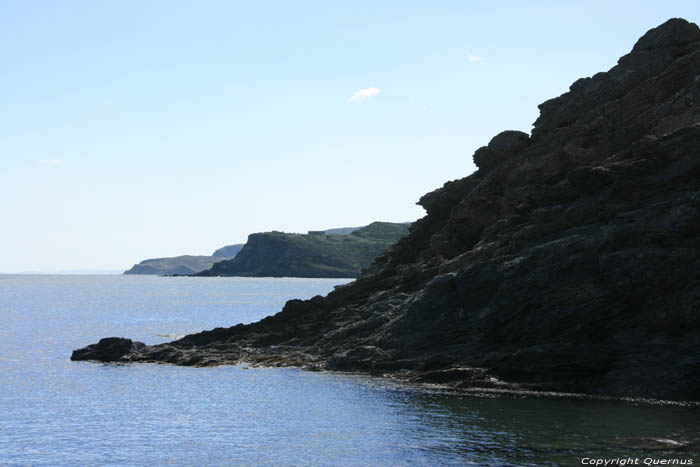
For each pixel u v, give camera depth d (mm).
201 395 50312
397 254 82688
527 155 69188
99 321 134750
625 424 38594
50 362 70125
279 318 79562
